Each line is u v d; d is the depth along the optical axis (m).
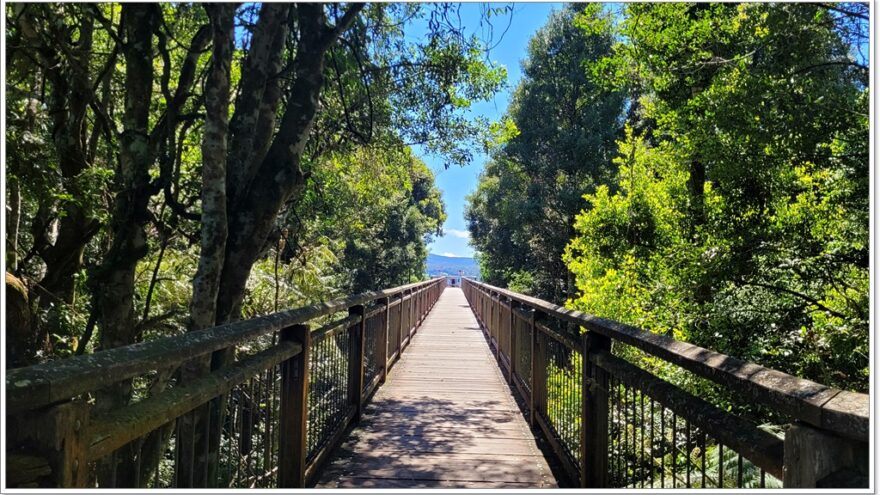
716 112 5.51
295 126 3.88
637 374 2.44
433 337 10.98
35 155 3.82
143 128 3.90
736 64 5.76
